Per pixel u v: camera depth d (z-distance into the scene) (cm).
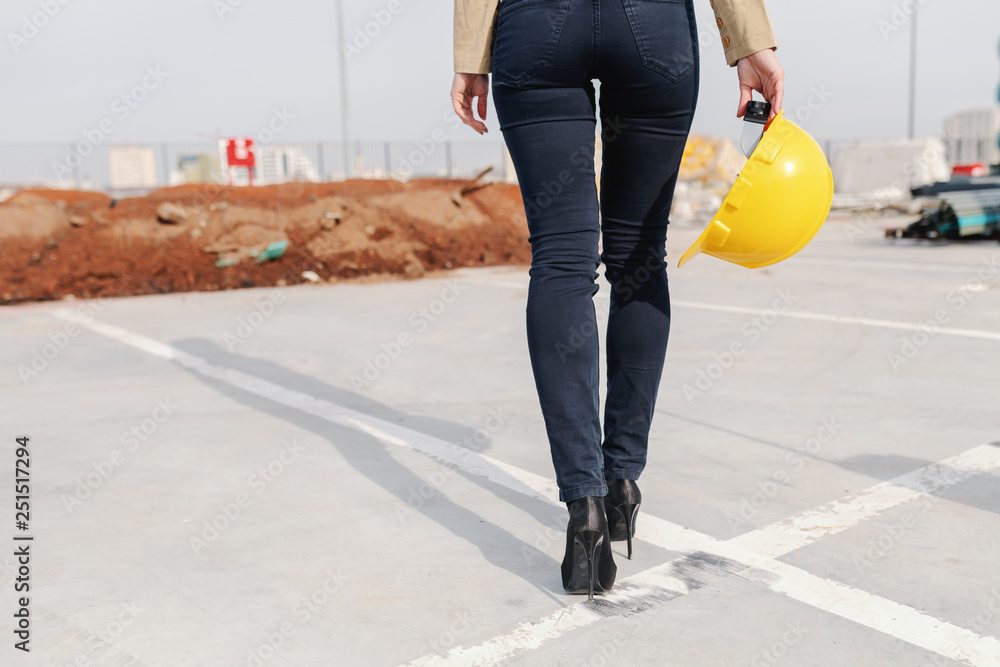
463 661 137
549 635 145
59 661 140
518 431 283
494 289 675
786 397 314
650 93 154
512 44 150
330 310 577
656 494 217
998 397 304
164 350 441
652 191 166
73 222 761
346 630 149
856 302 543
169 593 166
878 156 2125
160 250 760
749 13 155
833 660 135
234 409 319
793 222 161
